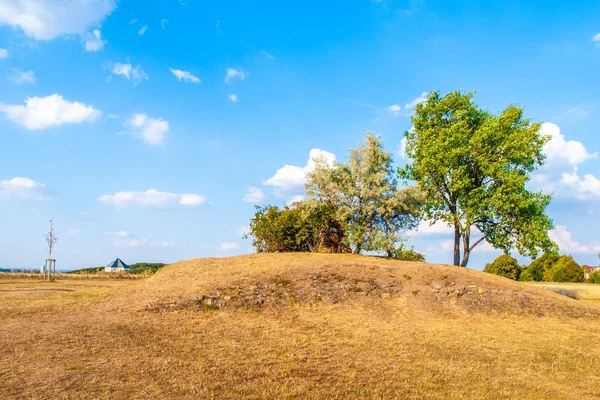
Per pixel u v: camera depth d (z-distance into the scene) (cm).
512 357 1292
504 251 3172
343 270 2341
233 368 1036
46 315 1670
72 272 5066
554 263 6438
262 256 2758
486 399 908
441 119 3391
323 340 1408
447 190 3297
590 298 2978
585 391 993
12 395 798
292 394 867
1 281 3422
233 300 1919
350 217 2808
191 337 1366
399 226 2806
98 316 1658
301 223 3244
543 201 3025
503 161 2986
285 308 1905
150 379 923
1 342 1201
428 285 2214
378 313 1906
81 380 896
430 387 963
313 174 2886
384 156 2794
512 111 3153
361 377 1010
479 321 1853
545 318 1948
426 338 1502
